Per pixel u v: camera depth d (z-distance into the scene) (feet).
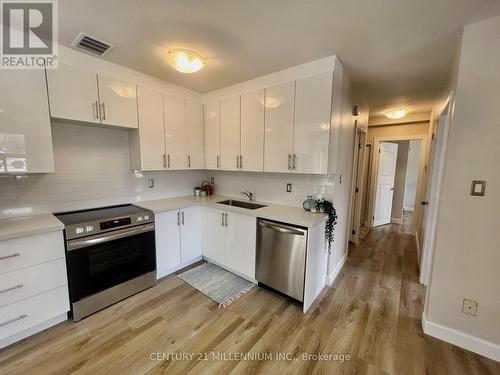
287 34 5.50
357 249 12.07
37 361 5.06
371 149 15.62
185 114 9.57
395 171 17.46
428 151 11.21
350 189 10.31
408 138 14.30
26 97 5.65
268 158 8.18
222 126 9.59
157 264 8.29
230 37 5.65
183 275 8.84
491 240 5.12
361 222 16.22
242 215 8.16
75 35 5.64
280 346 5.58
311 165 7.16
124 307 6.94
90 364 5.02
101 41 5.90
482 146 5.03
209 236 9.49
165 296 7.52
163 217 8.32
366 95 10.28
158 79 8.49
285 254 7.03
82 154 7.73
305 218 7.09
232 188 11.07
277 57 6.68
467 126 5.14
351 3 4.38
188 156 9.80
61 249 5.90
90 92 6.81
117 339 5.71
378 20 4.92
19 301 5.35
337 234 8.86
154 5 4.50
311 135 7.08
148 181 9.66
